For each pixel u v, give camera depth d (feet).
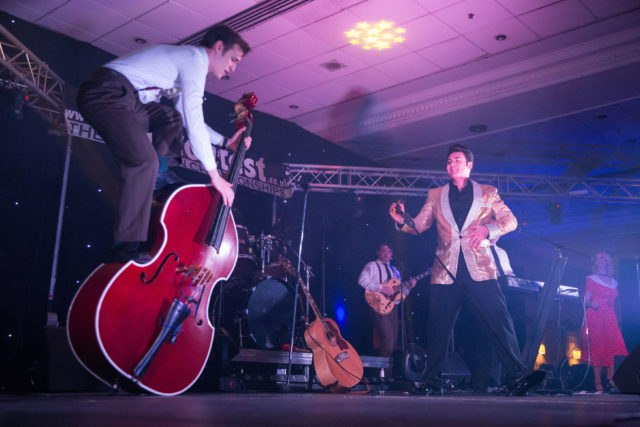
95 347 6.72
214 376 11.66
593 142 27.78
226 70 8.90
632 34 19.93
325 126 27.37
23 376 10.53
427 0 18.15
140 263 7.13
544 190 33.94
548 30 20.03
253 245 15.23
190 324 7.65
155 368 7.20
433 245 29.89
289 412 4.03
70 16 18.78
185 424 2.96
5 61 15.71
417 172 25.02
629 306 25.41
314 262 26.40
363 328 27.94
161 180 8.64
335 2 18.16
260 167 23.36
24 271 17.35
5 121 17.44
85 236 18.69
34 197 17.80
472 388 15.93
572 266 45.80
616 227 41.47
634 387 7.74
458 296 12.61
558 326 20.30
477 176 25.72
